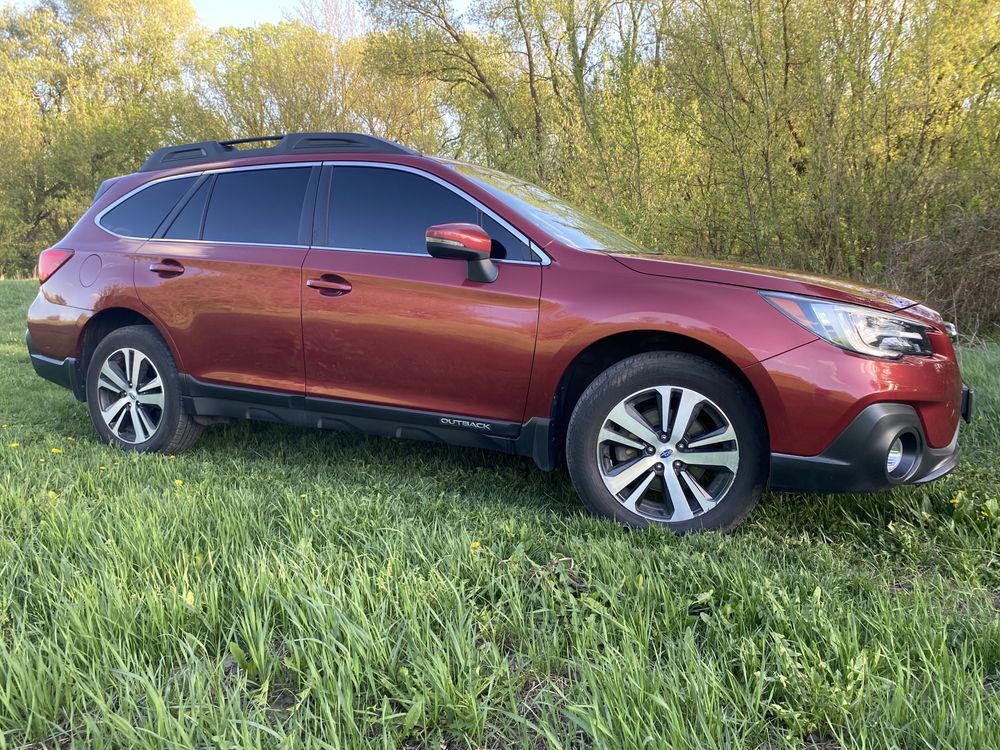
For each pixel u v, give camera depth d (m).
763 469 2.67
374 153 3.46
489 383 2.98
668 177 9.16
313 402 3.39
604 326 2.76
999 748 1.32
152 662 1.66
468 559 2.18
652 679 1.50
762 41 8.41
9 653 1.58
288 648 1.76
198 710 1.41
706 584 2.07
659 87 9.43
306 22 25.95
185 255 3.72
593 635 1.74
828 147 8.09
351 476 3.47
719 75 8.64
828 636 1.71
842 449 2.52
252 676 1.65
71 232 4.24
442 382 3.08
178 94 29.11
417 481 3.38
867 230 8.24
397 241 3.26
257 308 3.45
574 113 10.82
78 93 36.56
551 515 2.88
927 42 7.50
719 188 9.03
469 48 20.83
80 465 3.26
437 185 3.27
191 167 3.95
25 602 1.87
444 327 3.03
